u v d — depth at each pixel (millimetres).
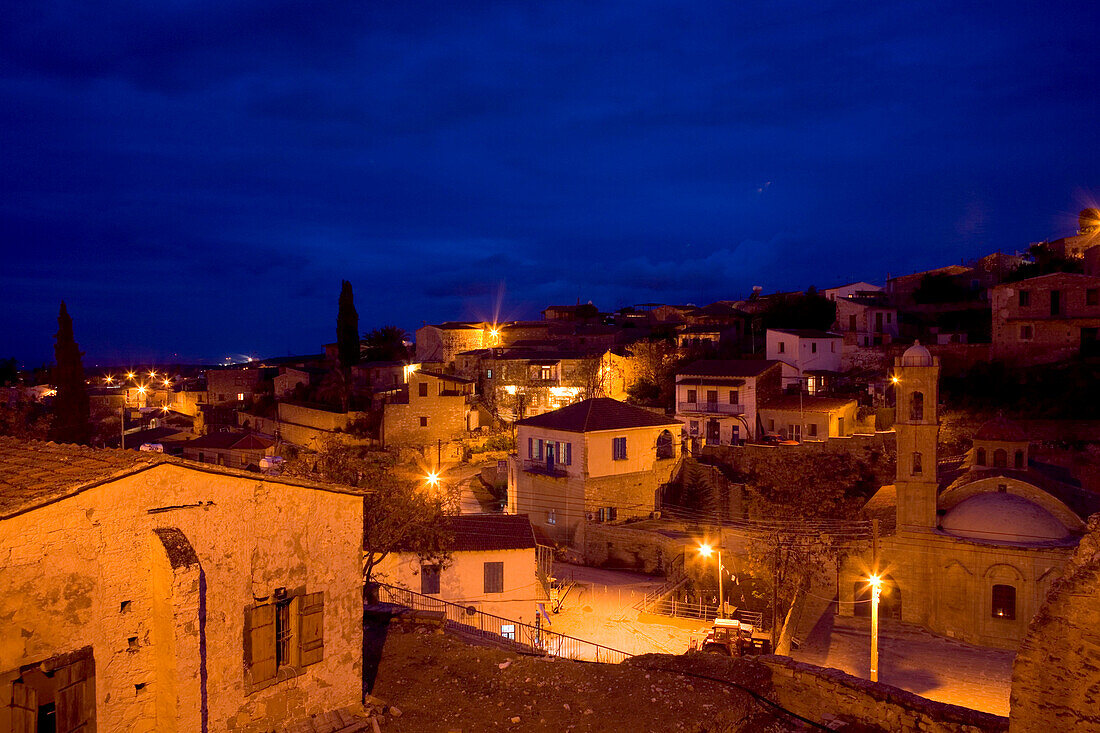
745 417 68312
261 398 101500
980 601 36844
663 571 47906
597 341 98688
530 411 85438
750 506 56094
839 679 13773
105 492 11188
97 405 102938
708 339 90125
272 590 13109
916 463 39719
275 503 13242
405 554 33375
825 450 58562
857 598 41031
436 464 76625
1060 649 9297
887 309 81625
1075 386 56156
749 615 39469
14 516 10211
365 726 13883
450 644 18203
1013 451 41156
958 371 68062
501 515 39000
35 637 10453
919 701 12641
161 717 11609
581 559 53094
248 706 12703
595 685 15398
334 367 91688
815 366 75062
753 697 14352
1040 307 63250
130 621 11469
